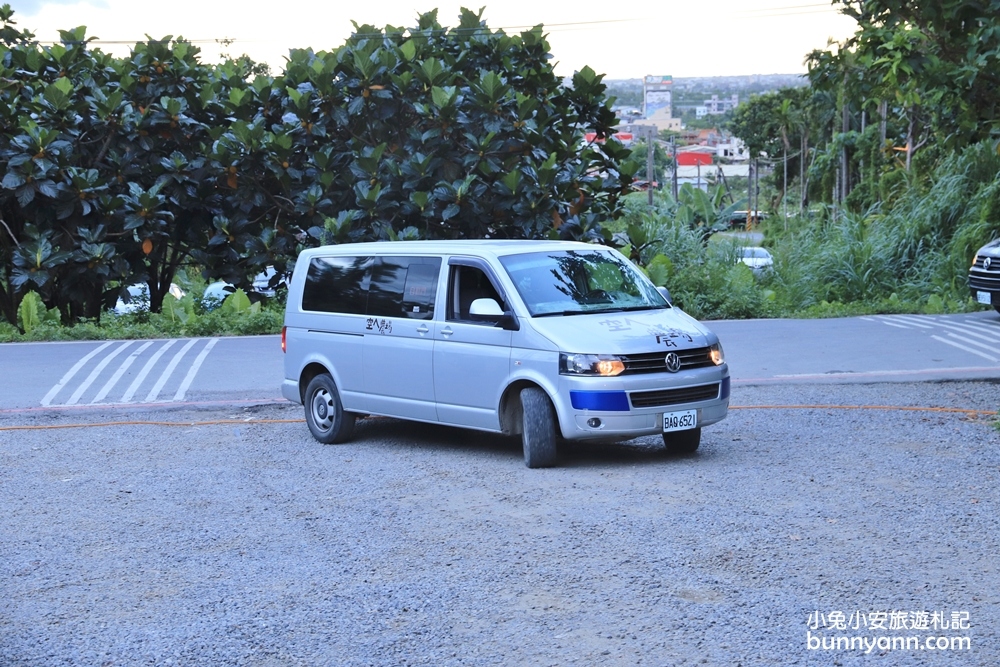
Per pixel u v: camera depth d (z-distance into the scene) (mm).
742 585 5801
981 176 27250
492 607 5617
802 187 71062
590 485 8281
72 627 5562
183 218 24734
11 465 9828
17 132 21891
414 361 9812
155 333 19109
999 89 12375
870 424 10484
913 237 26859
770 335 17453
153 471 9414
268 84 23078
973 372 13305
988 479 8055
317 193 22250
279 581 6199
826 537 6637
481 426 9406
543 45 24234
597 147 25344
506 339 9117
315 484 8719
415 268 10047
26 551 6996
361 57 22375
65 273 22062
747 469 8664
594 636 5156
